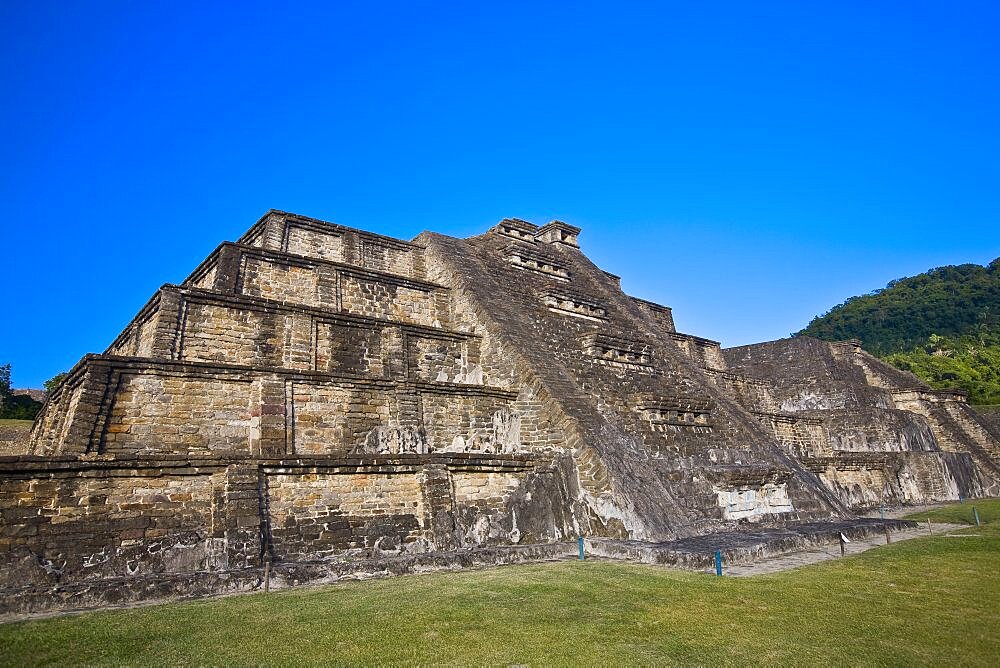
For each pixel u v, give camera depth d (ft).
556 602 25.43
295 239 60.18
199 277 55.36
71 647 19.48
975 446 105.29
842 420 100.94
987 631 21.63
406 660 18.37
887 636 21.07
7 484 27.71
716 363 99.55
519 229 83.20
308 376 42.39
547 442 48.52
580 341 65.26
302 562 32.19
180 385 37.93
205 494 32.65
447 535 38.17
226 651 19.12
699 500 49.44
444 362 54.75
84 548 28.45
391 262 65.41
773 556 39.19
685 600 25.99
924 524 56.80
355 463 36.81
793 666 18.11
